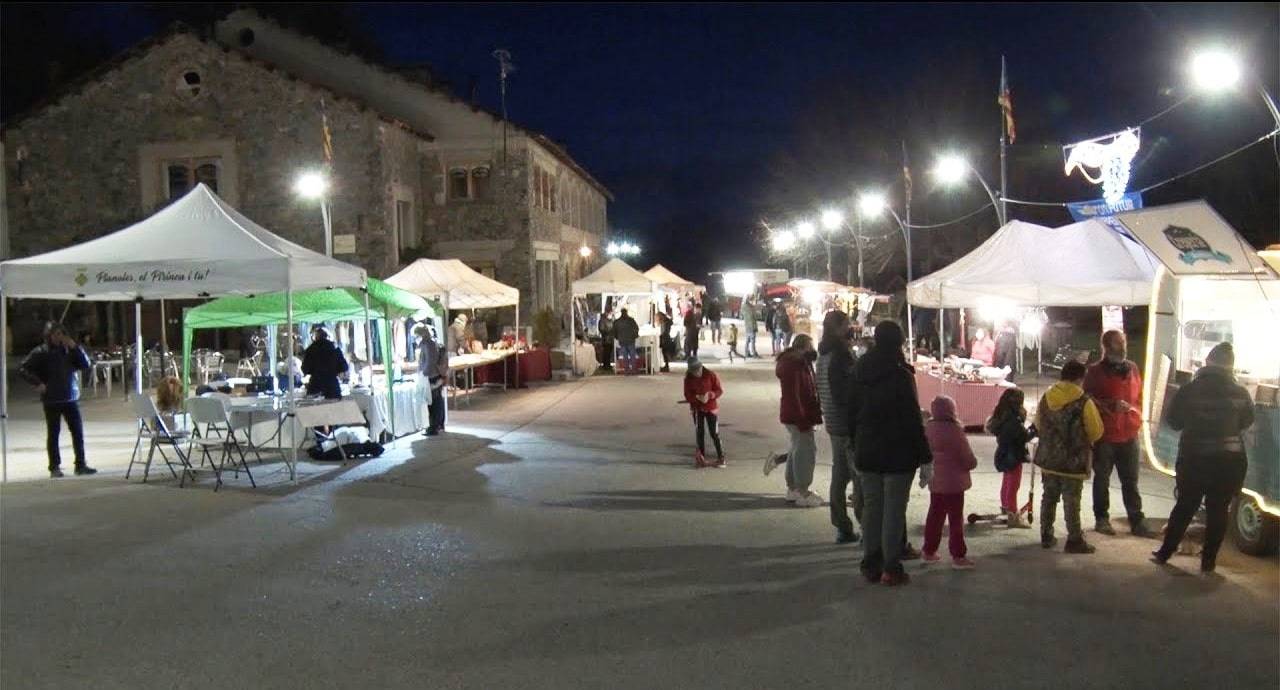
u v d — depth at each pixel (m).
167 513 10.38
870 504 7.60
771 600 7.21
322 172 30.08
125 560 8.53
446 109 34.16
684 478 12.16
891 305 35.59
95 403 21.78
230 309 15.70
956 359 18.67
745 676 5.80
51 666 6.10
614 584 7.68
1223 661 6.00
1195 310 9.98
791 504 10.53
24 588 7.73
